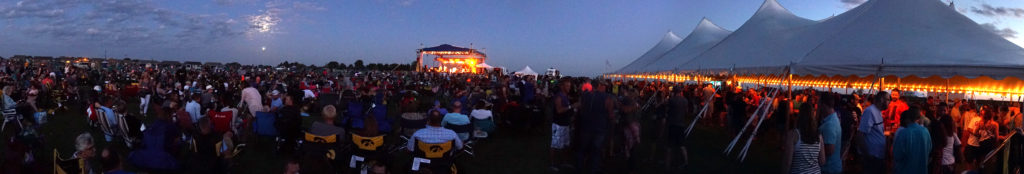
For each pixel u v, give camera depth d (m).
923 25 9.52
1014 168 5.07
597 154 6.20
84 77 25.80
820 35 11.05
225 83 18.75
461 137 7.84
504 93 11.87
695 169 7.24
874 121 5.45
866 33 9.75
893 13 10.16
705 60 14.71
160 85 16.02
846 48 9.34
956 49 8.24
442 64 55.12
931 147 4.80
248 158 7.45
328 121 6.34
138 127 7.84
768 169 7.35
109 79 27.45
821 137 4.77
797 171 4.74
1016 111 7.79
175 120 7.83
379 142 5.81
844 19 11.74
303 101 13.72
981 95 13.45
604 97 6.21
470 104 12.08
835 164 4.82
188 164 5.19
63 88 14.88
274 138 8.84
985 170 7.11
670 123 7.14
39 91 12.34
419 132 5.61
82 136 4.98
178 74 21.45
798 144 4.73
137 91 17.19
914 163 4.71
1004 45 8.32
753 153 8.56
